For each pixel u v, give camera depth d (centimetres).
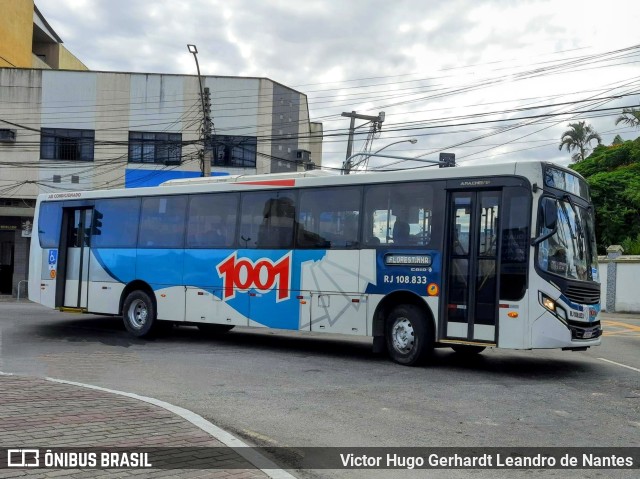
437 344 1148
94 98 3259
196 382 987
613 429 738
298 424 742
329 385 977
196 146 3231
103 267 1566
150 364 1151
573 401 884
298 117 3388
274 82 3322
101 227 1586
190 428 670
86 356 1234
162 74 3259
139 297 1505
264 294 1320
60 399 785
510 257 1068
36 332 1608
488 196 1104
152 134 3256
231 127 3272
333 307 1231
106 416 706
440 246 1125
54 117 3253
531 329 1041
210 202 1424
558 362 1247
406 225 1168
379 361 1212
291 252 1293
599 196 4019
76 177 3238
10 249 3306
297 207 1301
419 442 678
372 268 1193
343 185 1246
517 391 948
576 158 5631
